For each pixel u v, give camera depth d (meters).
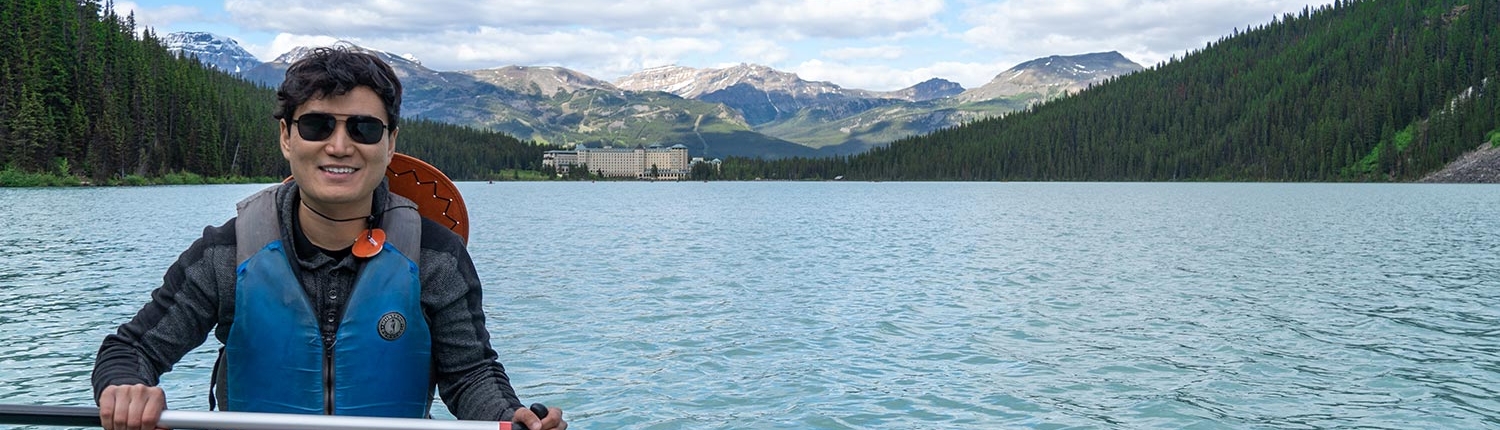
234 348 3.44
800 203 103.88
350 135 3.27
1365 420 12.50
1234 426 12.27
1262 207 85.75
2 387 13.34
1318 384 14.30
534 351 16.38
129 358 3.35
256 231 3.42
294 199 3.46
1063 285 25.92
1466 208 80.38
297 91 3.21
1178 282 26.69
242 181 143.00
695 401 13.33
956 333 18.28
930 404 13.25
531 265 30.81
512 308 21.03
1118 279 27.39
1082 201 108.00
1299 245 40.41
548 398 13.45
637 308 21.16
